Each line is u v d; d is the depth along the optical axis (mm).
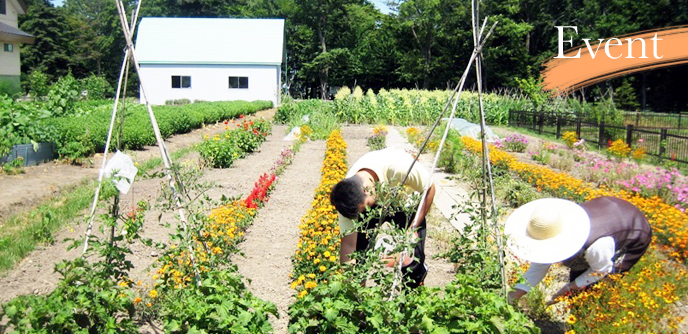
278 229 7609
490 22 49031
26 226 7242
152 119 4719
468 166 12117
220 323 3305
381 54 60750
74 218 7695
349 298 3455
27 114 11922
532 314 4805
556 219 4230
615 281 4359
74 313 3275
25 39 34375
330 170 10555
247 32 42000
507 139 16906
